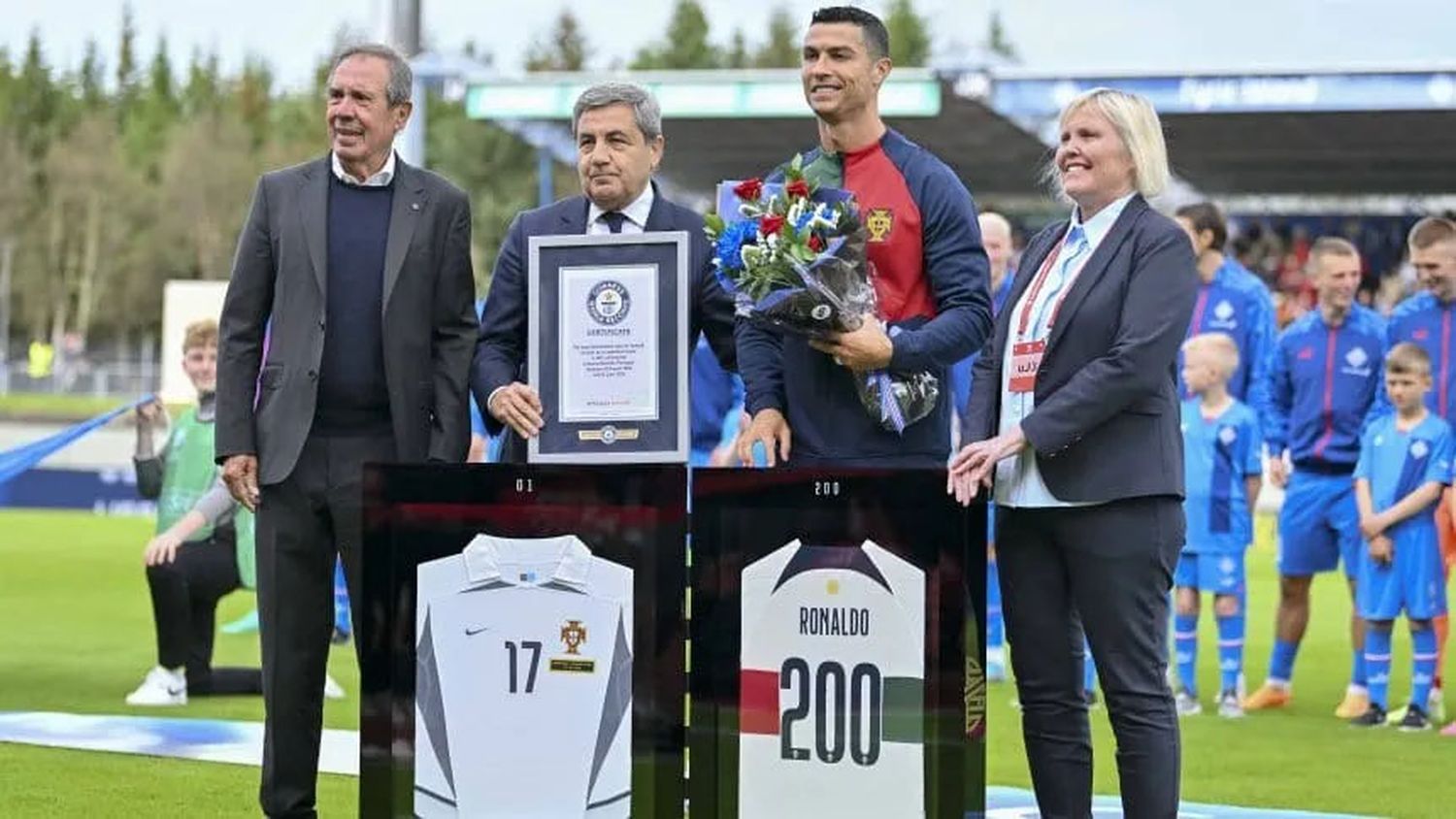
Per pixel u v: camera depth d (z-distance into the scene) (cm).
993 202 1909
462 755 369
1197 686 766
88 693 686
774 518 362
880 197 399
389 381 412
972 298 392
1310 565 701
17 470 713
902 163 402
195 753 558
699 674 365
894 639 358
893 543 358
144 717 627
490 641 368
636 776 364
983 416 392
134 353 4497
